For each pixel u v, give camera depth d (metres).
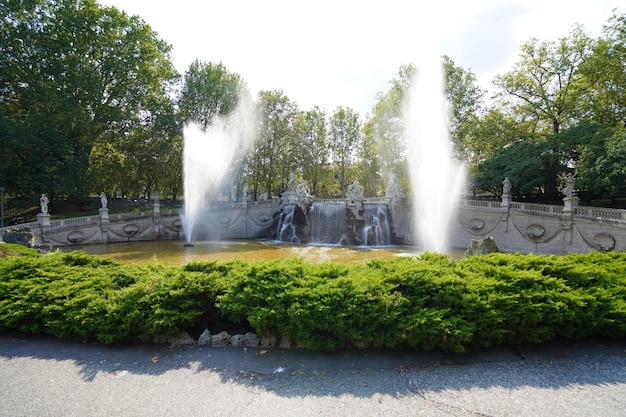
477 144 37.19
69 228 28.19
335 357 5.86
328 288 6.42
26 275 8.12
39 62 32.12
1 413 4.31
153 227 32.94
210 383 5.06
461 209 29.33
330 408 4.39
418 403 4.50
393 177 33.47
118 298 6.74
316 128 58.28
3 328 6.95
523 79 35.97
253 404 4.50
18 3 31.44
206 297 7.09
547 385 4.99
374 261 8.45
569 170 30.31
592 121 31.05
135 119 39.41
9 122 29.98
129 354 6.07
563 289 6.73
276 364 5.66
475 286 6.51
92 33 34.31
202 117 45.44
